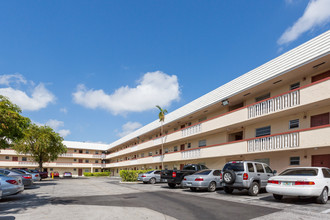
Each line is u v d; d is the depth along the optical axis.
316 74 16.50
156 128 38.22
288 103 16.39
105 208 9.64
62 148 39.25
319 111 15.91
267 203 10.44
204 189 17.34
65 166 63.12
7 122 15.22
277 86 19.25
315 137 14.49
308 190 9.55
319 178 9.98
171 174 19.16
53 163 61.56
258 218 7.66
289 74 16.97
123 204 10.68
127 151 50.03
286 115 18.14
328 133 13.80
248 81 20.12
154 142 38.19
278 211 8.62
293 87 18.06
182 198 12.42
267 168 14.56
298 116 17.39
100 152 71.25
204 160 28.08
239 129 23.14
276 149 17.03
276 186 10.49
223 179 13.85
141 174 25.58
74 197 13.37
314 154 16.16
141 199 12.24
